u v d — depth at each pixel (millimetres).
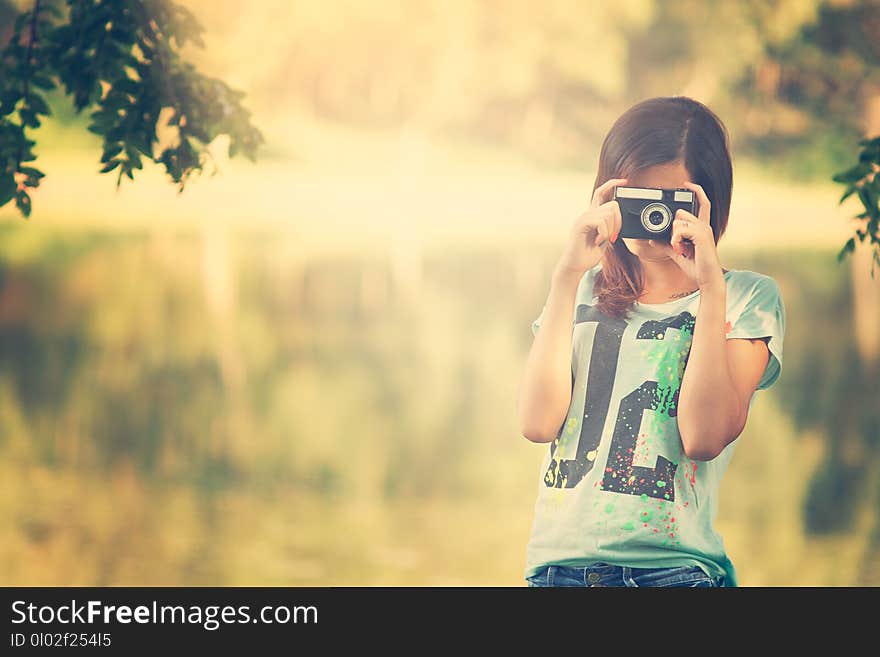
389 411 32938
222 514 21094
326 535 19906
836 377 34438
